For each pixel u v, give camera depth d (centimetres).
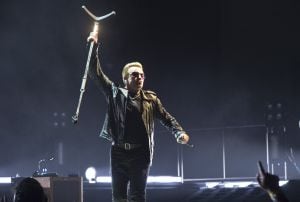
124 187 577
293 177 1273
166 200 890
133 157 575
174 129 598
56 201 650
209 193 877
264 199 843
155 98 596
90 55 577
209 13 1523
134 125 577
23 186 359
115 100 584
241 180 1057
